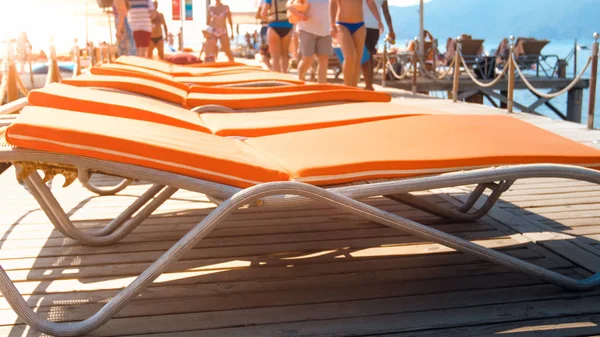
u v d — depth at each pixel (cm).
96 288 232
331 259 261
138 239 288
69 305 217
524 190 384
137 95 358
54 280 239
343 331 196
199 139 229
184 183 185
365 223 311
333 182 199
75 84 365
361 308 213
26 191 385
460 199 362
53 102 260
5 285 181
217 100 375
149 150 182
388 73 1546
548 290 227
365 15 914
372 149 225
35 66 1138
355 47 729
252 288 230
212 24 1379
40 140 174
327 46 827
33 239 289
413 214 328
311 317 206
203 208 342
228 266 253
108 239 277
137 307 214
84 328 185
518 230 300
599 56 628
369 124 281
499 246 277
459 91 1583
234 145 245
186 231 300
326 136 261
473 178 199
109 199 368
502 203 353
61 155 177
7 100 655
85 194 379
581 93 1653
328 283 235
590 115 628
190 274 245
